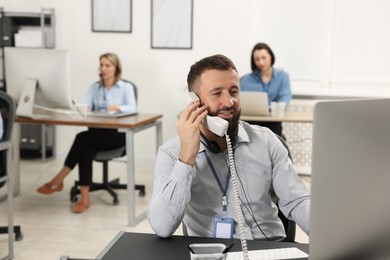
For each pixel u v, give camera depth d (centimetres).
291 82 536
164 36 548
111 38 557
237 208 135
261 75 485
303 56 530
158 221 138
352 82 526
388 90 520
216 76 146
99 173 521
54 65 358
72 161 403
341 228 97
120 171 531
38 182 480
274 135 166
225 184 155
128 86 443
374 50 518
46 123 366
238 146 157
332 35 523
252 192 156
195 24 542
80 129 578
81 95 567
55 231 346
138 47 554
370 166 95
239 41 537
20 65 363
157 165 154
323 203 96
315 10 522
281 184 158
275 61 532
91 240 330
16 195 435
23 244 321
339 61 526
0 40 555
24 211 391
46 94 366
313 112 93
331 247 98
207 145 155
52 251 309
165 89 555
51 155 577
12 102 289
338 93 518
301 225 153
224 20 536
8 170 290
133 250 129
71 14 559
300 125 523
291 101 523
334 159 94
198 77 148
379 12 512
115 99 441
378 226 97
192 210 156
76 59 563
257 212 156
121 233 142
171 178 140
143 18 549
